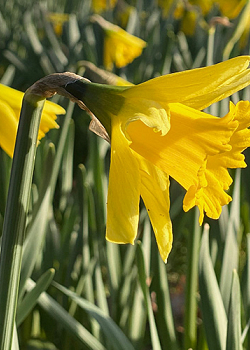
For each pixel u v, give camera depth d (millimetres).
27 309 733
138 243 719
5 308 627
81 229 929
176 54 1780
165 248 629
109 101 617
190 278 791
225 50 955
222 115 950
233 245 783
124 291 890
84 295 894
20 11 2898
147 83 615
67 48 2201
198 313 1113
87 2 2809
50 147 725
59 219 1297
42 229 747
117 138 615
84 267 889
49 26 2174
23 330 916
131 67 1788
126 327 854
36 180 1057
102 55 1693
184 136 619
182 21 2322
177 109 621
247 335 763
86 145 1718
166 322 791
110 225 612
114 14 2602
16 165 621
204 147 615
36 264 935
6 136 690
